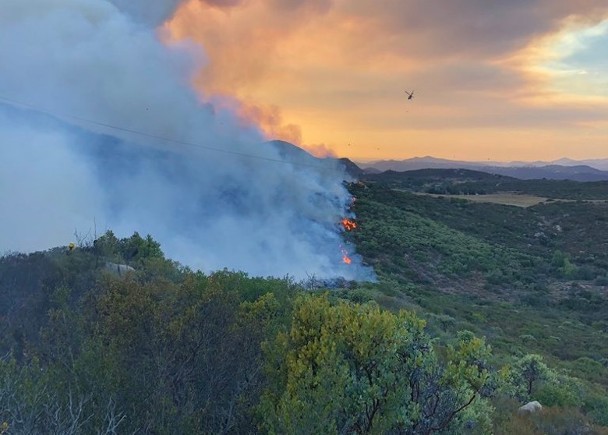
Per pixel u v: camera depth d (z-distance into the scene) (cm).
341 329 539
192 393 505
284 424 434
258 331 597
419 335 567
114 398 454
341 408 473
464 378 528
